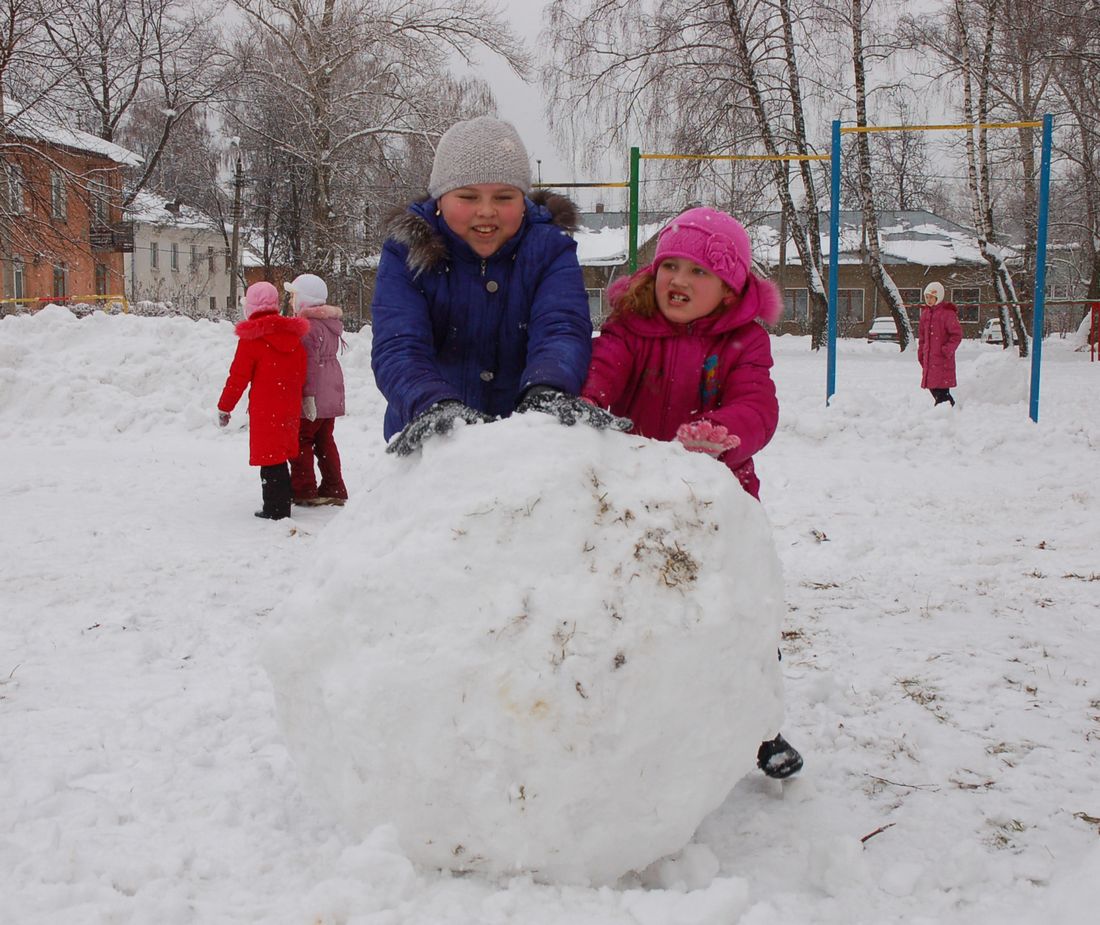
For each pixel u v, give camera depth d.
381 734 2.20
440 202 3.05
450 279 3.09
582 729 2.15
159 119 41.53
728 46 25.09
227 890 2.40
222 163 46.03
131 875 2.45
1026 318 31.22
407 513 2.37
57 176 25.75
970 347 32.88
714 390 3.16
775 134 26.05
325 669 2.32
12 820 2.73
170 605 4.90
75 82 25.08
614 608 2.20
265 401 6.91
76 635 4.42
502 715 2.14
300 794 2.90
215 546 6.16
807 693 3.77
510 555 2.22
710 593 2.29
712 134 24.98
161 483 8.31
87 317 12.76
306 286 7.53
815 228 31.11
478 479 2.32
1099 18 23.69
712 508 2.38
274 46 32.50
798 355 28.58
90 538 6.27
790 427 10.92
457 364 3.19
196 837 2.65
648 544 2.28
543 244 3.10
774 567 2.50
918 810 2.90
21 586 5.18
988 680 3.92
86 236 28.36
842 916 2.32
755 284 3.15
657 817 2.27
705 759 2.29
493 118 3.06
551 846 2.22
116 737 3.31
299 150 33.28
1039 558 5.99
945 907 2.39
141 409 11.16
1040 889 2.47
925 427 10.76
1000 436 10.38
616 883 2.36
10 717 3.47
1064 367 23.36
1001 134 32.53
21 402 11.29
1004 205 48.47
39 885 2.38
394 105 32.06
